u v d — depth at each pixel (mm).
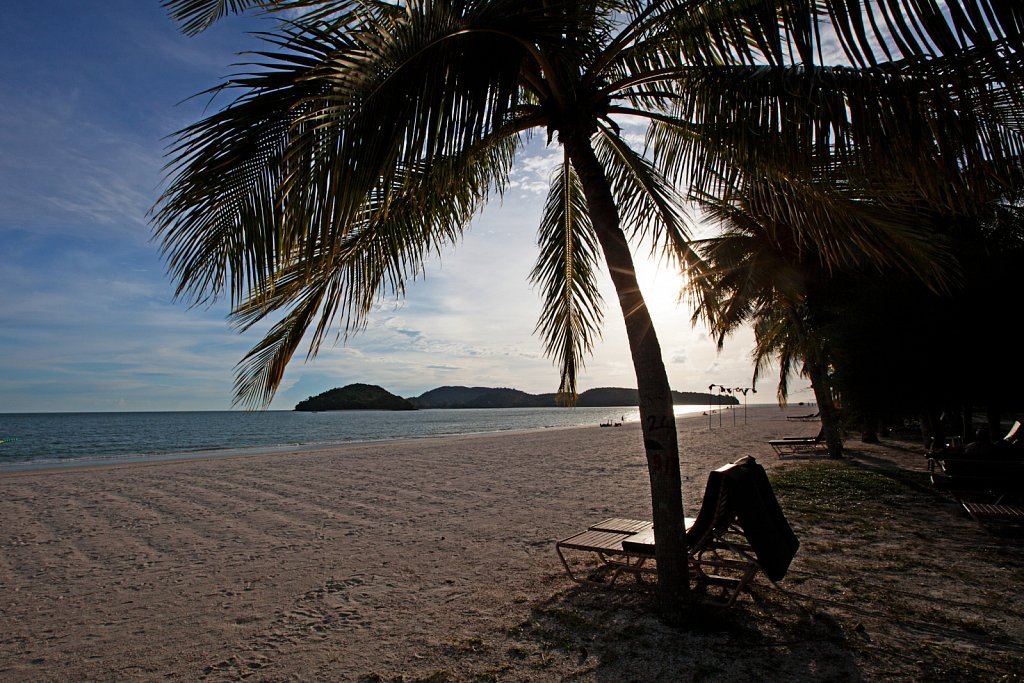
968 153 2396
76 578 5395
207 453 24922
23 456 26531
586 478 11492
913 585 4352
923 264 4617
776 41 2625
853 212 4211
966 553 5152
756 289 11562
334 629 3984
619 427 40375
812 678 2986
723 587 4262
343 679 3238
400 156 2379
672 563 3742
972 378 8383
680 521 3764
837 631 3553
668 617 3746
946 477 6895
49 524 7918
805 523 6445
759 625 3676
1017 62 2131
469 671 3258
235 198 2738
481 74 2475
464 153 2449
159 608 4527
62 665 3537
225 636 3926
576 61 3203
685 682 2990
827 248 4641
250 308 3402
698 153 4066
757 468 4219
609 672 3148
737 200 4926
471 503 8836
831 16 2332
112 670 3453
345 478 12203
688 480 10727
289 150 2398
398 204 3869
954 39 2135
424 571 5273
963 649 3277
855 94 2543
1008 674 2979
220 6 3699
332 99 2160
